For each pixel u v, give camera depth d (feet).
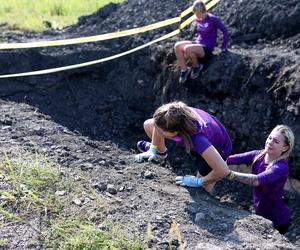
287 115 32.12
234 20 41.11
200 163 25.49
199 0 36.50
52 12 57.98
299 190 31.19
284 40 38.11
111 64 43.32
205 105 36.52
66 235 20.18
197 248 20.18
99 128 40.45
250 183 23.90
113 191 24.11
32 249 19.48
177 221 22.24
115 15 49.01
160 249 20.12
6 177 23.25
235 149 34.94
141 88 41.19
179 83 37.93
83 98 42.09
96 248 19.61
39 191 22.68
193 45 36.09
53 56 43.09
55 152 27.48
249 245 21.29
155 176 27.20
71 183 23.62
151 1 48.29
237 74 35.12
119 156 30.09
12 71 42.27
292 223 29.94
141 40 42.98
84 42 44.62
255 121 33.63
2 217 20.97
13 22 52.90
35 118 33.65
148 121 27.50
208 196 25.80
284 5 39.29
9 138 28.55
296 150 30.78
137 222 21.61
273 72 33.50
